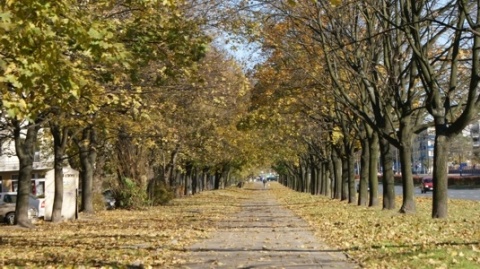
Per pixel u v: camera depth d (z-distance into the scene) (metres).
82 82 11.95
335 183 55.19
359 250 15.75
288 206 43.72
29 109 11.67
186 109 35.06
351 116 40.69
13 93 12.77
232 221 29.25
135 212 38.12
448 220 22.77
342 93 27.66
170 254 15.96
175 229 24.50
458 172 121.06
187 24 16.69
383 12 25.03
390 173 32.41
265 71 34.91
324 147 60.72
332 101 36.19
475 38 20.94
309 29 29.45
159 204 48.59
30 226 26.23
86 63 15.72
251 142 64.19
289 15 25.31
